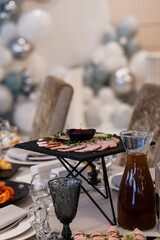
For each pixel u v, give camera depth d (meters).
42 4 6.02
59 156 1.10
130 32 6.13
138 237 0.86
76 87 5.14
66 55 6.31
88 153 1.09
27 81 5.34
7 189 1.28
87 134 1.21
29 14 5.34
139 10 6.89
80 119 5.16
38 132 2.38
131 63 6.14
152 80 4.32
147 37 6.89
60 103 2.21
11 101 5.35
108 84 6.14
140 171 1.03
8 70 5.51
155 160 1.68
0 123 2.03
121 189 1.05
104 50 6.02
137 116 1.96
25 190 1.31
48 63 6.18
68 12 6.23
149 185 1.03
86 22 6.36
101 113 5.79
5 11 5.25
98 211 1.20
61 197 0.91
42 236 0.97
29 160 1.74
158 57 4.27
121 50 6.02
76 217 1.16
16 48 5.20
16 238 1.01
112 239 0.85
